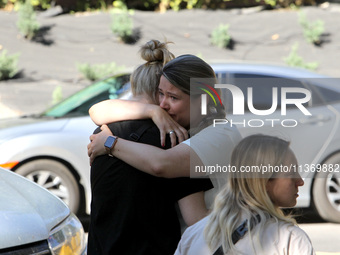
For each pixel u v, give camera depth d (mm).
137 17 28109
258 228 3998
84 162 11562
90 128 11680
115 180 4789
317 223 11961
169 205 4742
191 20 28172
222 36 26922
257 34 27891
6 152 11250
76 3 29891
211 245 4133
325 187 11641
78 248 6621
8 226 5953
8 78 24000
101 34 27188
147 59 5207
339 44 27750
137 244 4715
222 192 4223
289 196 4129
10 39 26422
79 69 24375
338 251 10273
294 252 3961
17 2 29484
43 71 24828
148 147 4738
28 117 12664
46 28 27250
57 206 6785
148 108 4961
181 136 4828
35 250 6020
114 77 13023
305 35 27562
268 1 30453
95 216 4863
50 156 11438
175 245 4738
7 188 6676
